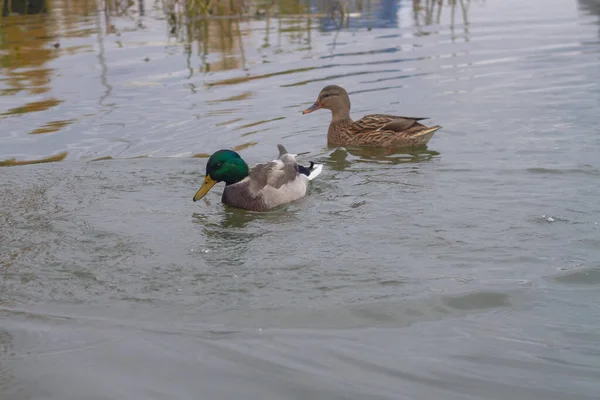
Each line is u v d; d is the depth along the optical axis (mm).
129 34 17875
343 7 21375
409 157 10305
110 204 8734
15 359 5281
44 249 7449
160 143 10820
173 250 7402
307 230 7871
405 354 5262
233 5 20734
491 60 15070
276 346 5418
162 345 5469
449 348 5332
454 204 8391
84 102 12633
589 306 5914
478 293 6188
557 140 10398
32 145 10727
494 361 5145
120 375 5031
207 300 6273
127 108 12328
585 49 15516
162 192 9156
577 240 7262
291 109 12414
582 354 5203
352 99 12828
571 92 12617
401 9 20875
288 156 9273
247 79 14023
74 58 15547
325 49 16359
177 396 4754
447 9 20906
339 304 6094
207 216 8453
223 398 4723
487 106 12172
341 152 10828
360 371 5043
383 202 8594
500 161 9758
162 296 6383
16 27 18969
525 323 5676
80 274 6875
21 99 12797
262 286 6512
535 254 6969
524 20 18984
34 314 6082
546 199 8398
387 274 6648
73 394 4797
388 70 14594
